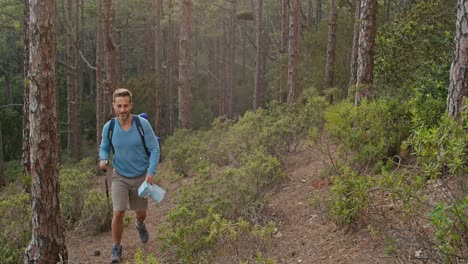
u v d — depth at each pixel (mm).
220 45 42969
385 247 3785
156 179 9320
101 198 6539
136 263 3793
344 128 5383
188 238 4359
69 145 20562
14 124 27500
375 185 4453
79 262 5258
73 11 26828
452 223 2654
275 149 7820
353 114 5402
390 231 3898
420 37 8031
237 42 46844
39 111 4367
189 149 10578
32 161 4438
